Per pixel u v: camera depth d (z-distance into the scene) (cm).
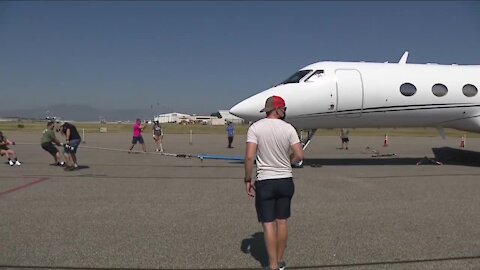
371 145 2883
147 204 783
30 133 4569
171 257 486
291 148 433
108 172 1268
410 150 2355
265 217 424
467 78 1461
